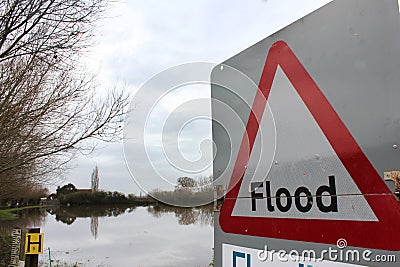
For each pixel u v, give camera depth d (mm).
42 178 13055
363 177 1041
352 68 1104
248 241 1474
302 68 1293
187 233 24812
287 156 1322
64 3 6965
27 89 7871
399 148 955
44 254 17078
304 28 1307
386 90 1002
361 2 1101
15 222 31406
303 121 1267
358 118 1071
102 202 51625
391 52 999
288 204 1299
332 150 1146
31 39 7098
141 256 17812
